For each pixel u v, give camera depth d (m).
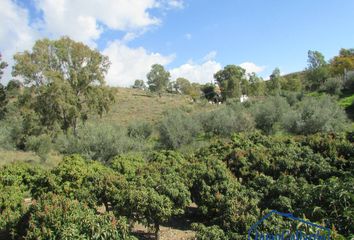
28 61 31.17
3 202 8.42
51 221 6.40
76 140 19.28
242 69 65.12
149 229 8.25
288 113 23.28
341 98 34.44
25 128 31.70
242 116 25.28
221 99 52.81
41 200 7.43
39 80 32.09
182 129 23.50
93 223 6.37
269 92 43.91
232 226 6.90
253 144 12.15
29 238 6.34
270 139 12.74
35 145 24.67
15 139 31.95
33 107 31.56
